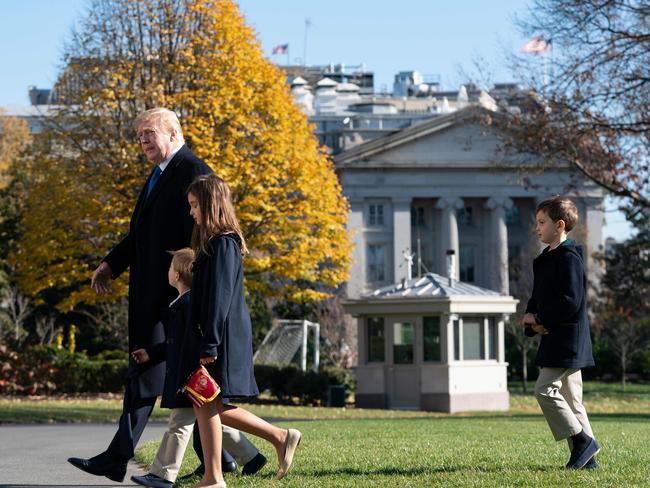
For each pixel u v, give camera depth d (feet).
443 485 29.01
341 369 136.46
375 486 29.09
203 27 144.05
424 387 124.26
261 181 139.74
